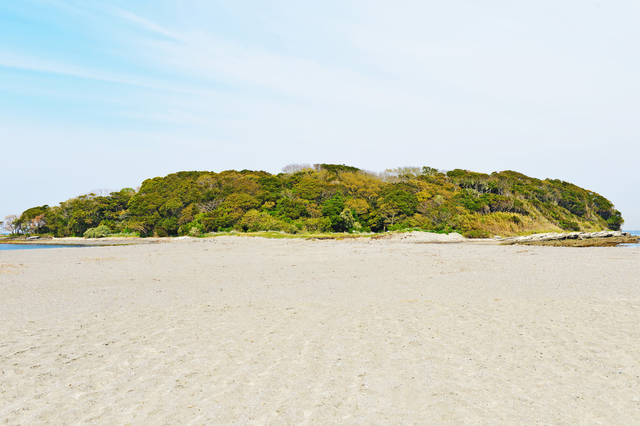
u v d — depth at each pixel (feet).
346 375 17.65
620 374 17.25
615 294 34.47
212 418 13.79
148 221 244.22
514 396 15.38
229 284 44.09
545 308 29.68
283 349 21.26
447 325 25.52
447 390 16.01
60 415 14.05
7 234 310.86
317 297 35.65
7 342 22.50
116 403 15.03
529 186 328.29
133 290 40.29
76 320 27.63
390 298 34.60
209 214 221.05
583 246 114.52
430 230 208.03
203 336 23.73
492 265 58.95
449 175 374.22
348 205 235.20
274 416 13.91
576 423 13.21
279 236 174.09
